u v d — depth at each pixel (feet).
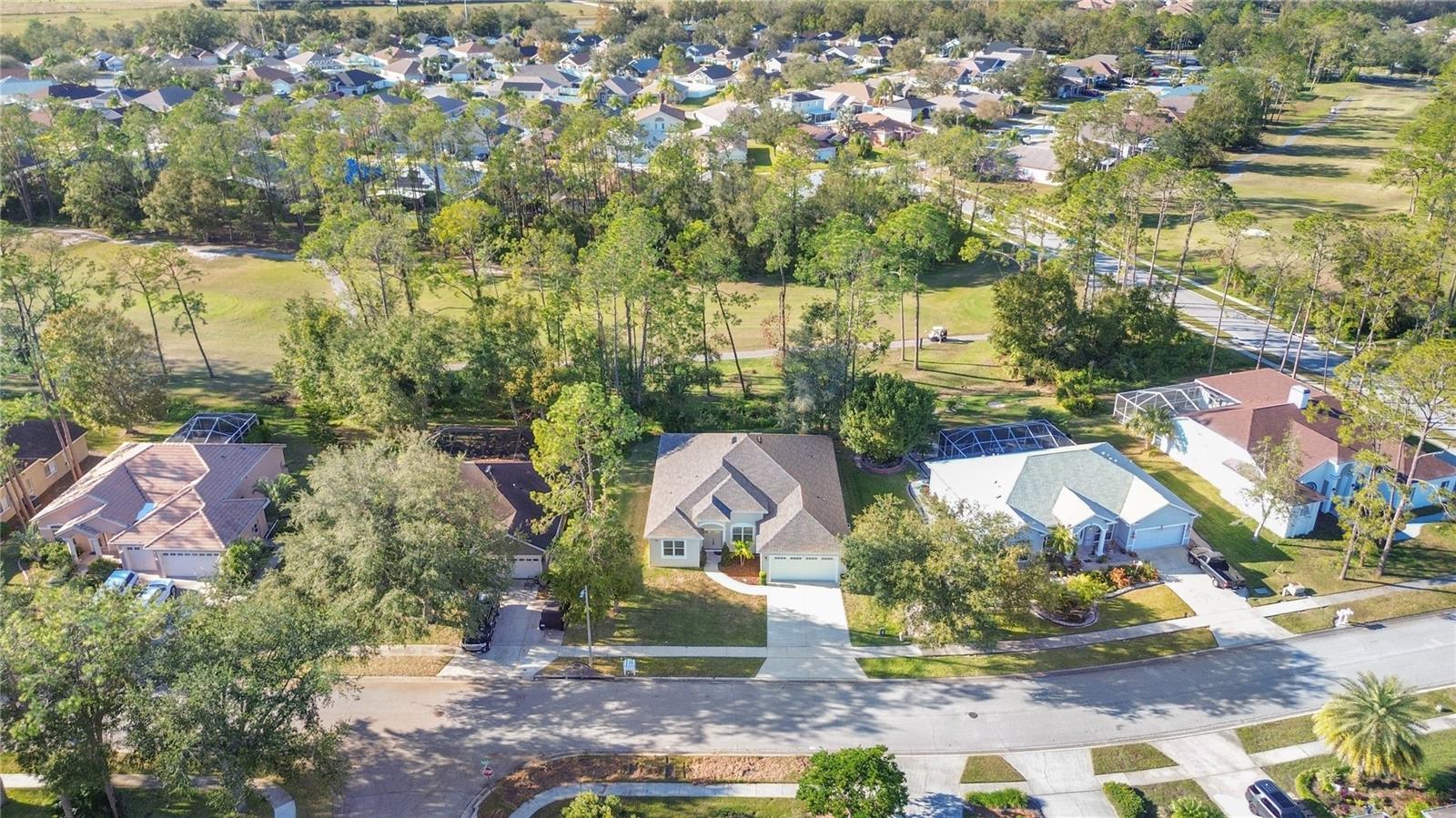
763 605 180.75
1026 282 269.64
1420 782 138.41
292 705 124.98
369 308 276.62
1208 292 333.83
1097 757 144.77
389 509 160.66
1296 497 192.85
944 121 559.79
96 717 121.60
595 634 172.86
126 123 451.53
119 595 128.98
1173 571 188.65
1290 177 464.24
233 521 194.18
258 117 471.21
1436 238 264.72
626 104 640.17
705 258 265.75
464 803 136.56
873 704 155.94
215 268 378.12
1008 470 205.26
